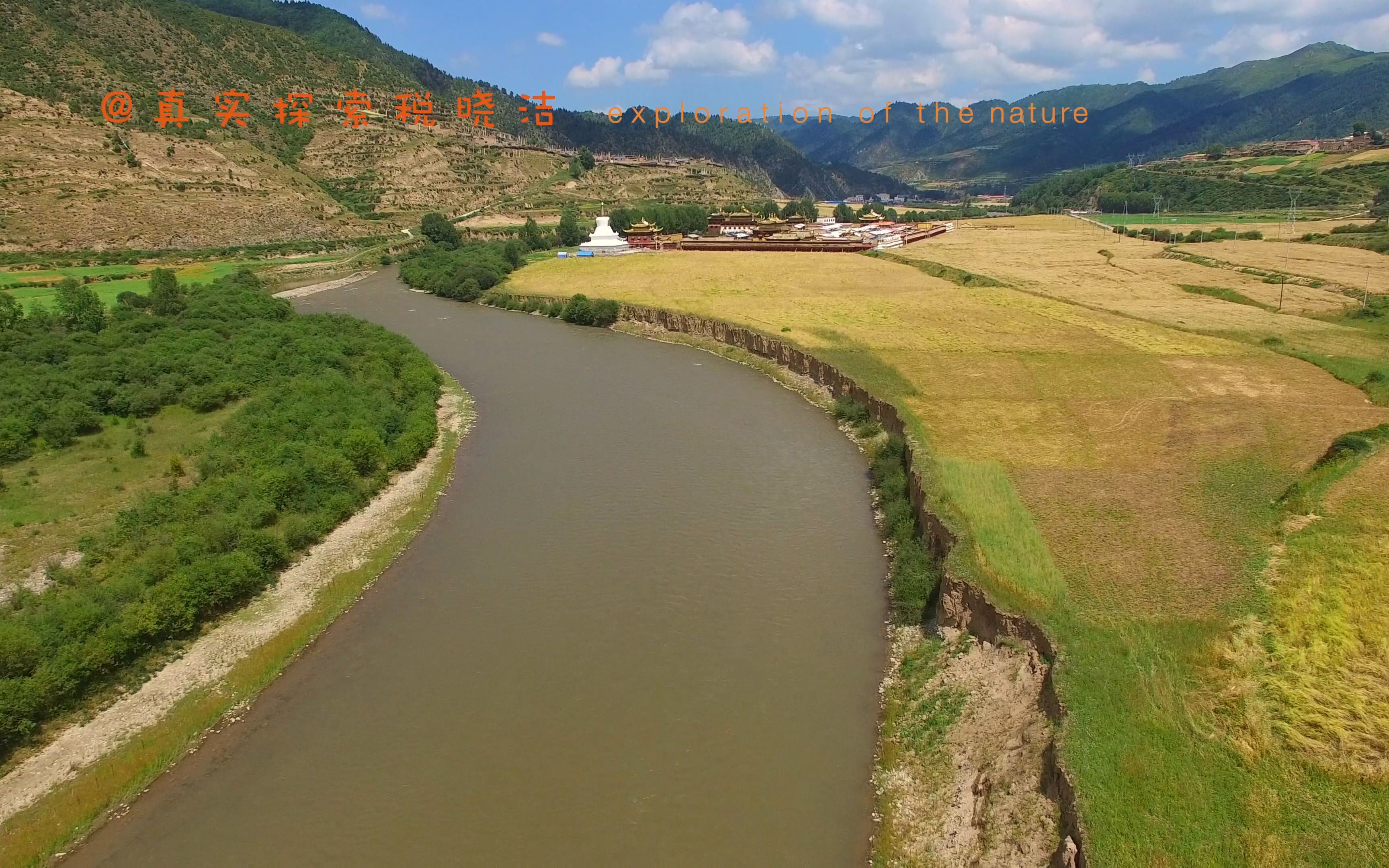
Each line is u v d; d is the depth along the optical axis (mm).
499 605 34719
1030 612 27844
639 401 64188
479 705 28359
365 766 25719
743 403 63188
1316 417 48594
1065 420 50031
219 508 39625
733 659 30656
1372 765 20219
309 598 35375
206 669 30531
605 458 51781
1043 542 33156
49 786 24812
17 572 35406
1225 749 21234
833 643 31578
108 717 27844
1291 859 17828
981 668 27422
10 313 69562
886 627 32594
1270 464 41375
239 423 50875
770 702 28188
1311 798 19453
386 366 66000
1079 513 36250
